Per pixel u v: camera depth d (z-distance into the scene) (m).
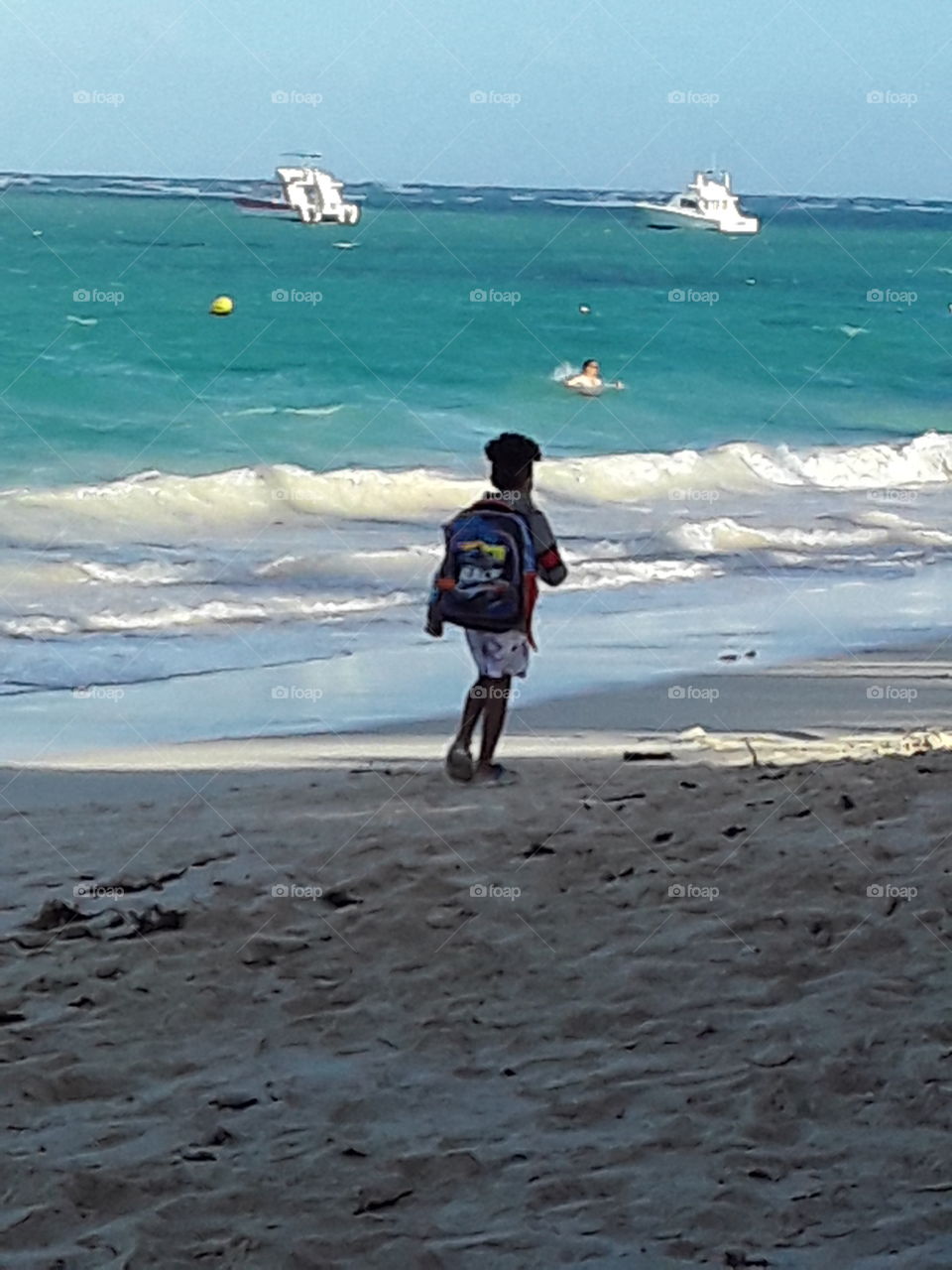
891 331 32.22
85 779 7.99
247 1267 3.46
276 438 21.83
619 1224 3.65
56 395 23.27
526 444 7.55
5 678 10.52
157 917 5.66
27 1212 3.68
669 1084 4.35
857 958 5.20
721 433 23.59
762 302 34.50
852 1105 4.21
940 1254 3.49
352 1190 3.80
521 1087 4.36
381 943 5.42
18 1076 4.42
